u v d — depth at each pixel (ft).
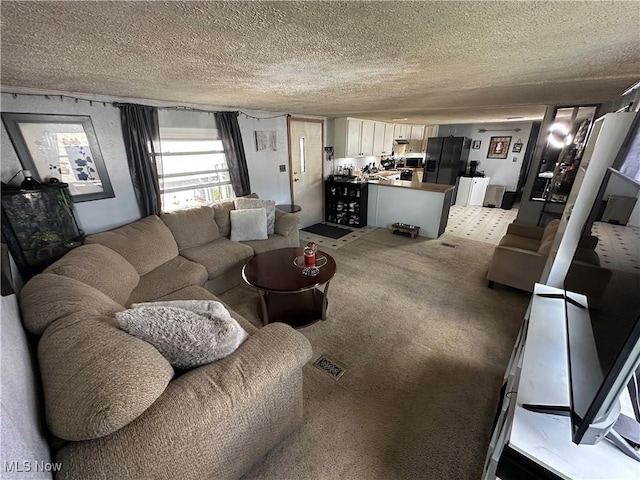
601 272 3.77
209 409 3.31
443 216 14.75
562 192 12.94
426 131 25.36
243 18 2.78
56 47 3.58
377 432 4.99
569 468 2.66
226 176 12.16
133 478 2.84
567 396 3.38
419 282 10.24
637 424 3.01
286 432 4.77
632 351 2.22
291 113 14.40
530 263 8.73
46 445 2.87
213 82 6.23
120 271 6.90
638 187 3.06
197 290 7.16
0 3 2.29
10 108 6.58
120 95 8.18
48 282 4.78
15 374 2.78
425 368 6.39
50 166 7.32
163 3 2.39
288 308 8.50
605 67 5.10
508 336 7.38
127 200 9.12
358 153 18.37
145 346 3.50
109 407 2.75
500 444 3.51
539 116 16.12
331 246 13.98
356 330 7.68
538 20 2.91
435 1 2.44
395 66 4.91
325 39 3.46
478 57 4.35
